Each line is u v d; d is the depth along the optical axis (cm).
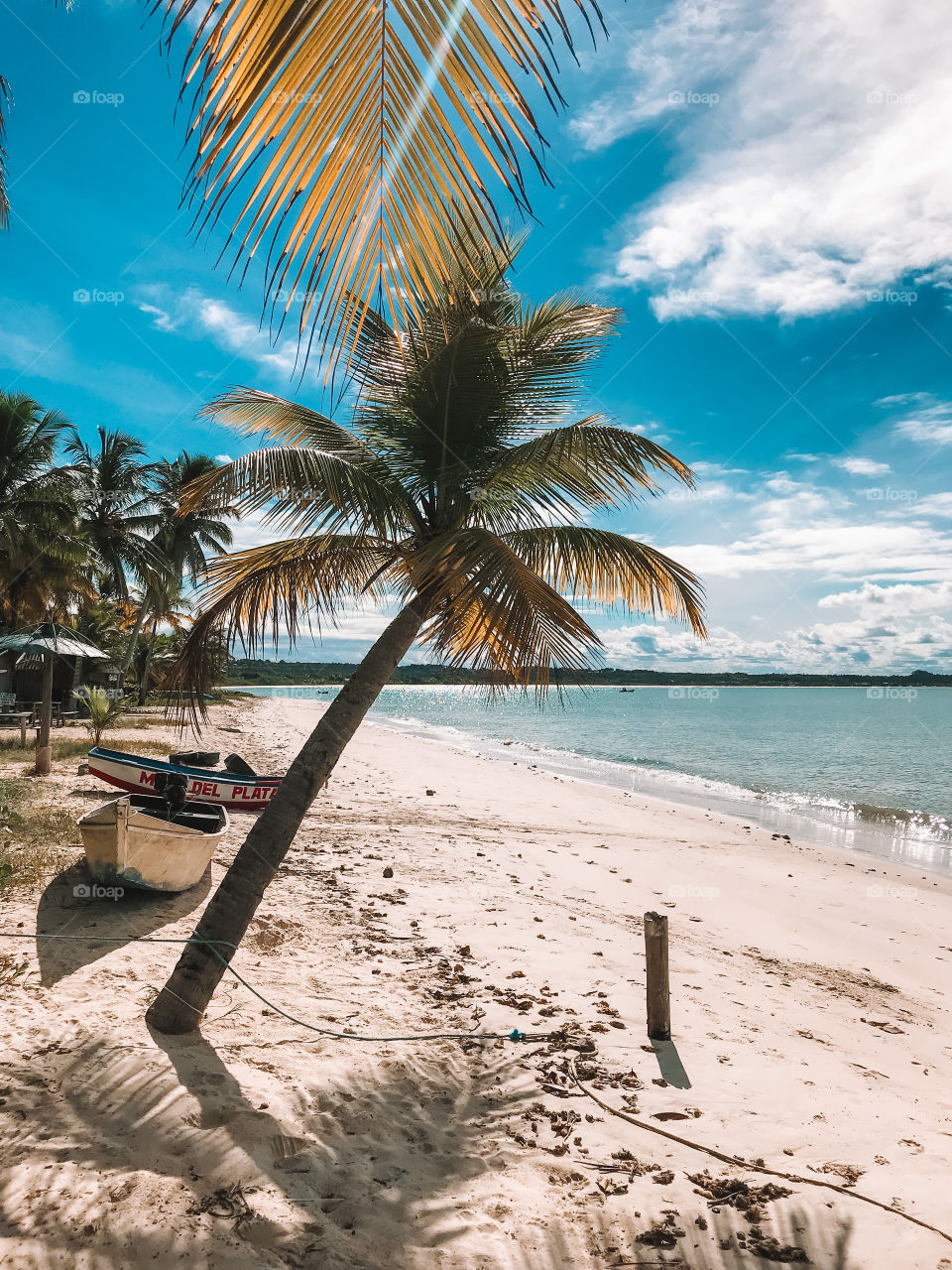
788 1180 426
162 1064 457
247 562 615
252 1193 359
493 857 1240
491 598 487
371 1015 588
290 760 2327
